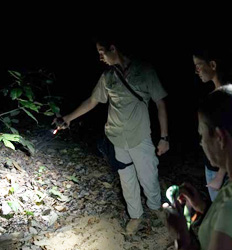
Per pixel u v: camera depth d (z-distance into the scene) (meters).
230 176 1.38
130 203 3.77
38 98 6.29
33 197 4.12
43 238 3.63
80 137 5.54
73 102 6.63
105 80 3.42
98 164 4.93
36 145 5.12
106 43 3.25
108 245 3.62
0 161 4.55
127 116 3.38
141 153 3.56
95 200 4.25
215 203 1.45
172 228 1.60
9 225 3.72
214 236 1.32
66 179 4.55
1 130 5.25
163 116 3.50
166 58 8.66
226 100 1.39
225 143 1.36
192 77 7.94
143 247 3.62
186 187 1.82
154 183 3.82
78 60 8.33
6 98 5.97
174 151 5.46
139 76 3.33
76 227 3.82
